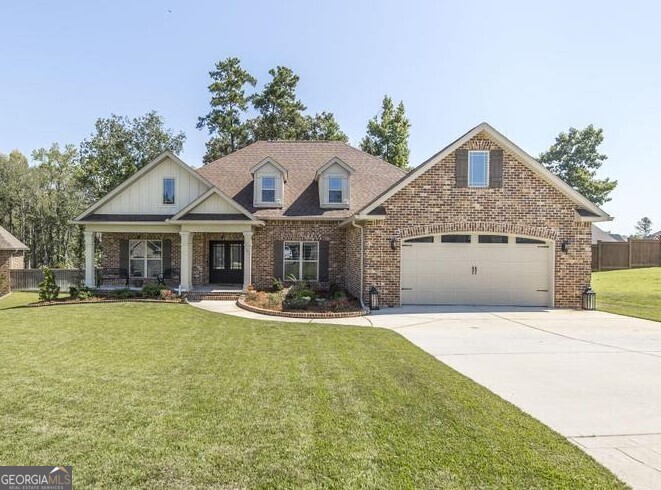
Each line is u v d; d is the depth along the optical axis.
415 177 15.41
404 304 15.62
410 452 4.25
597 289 20.94
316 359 7.99
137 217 19.14
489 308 15.09
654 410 5.55
